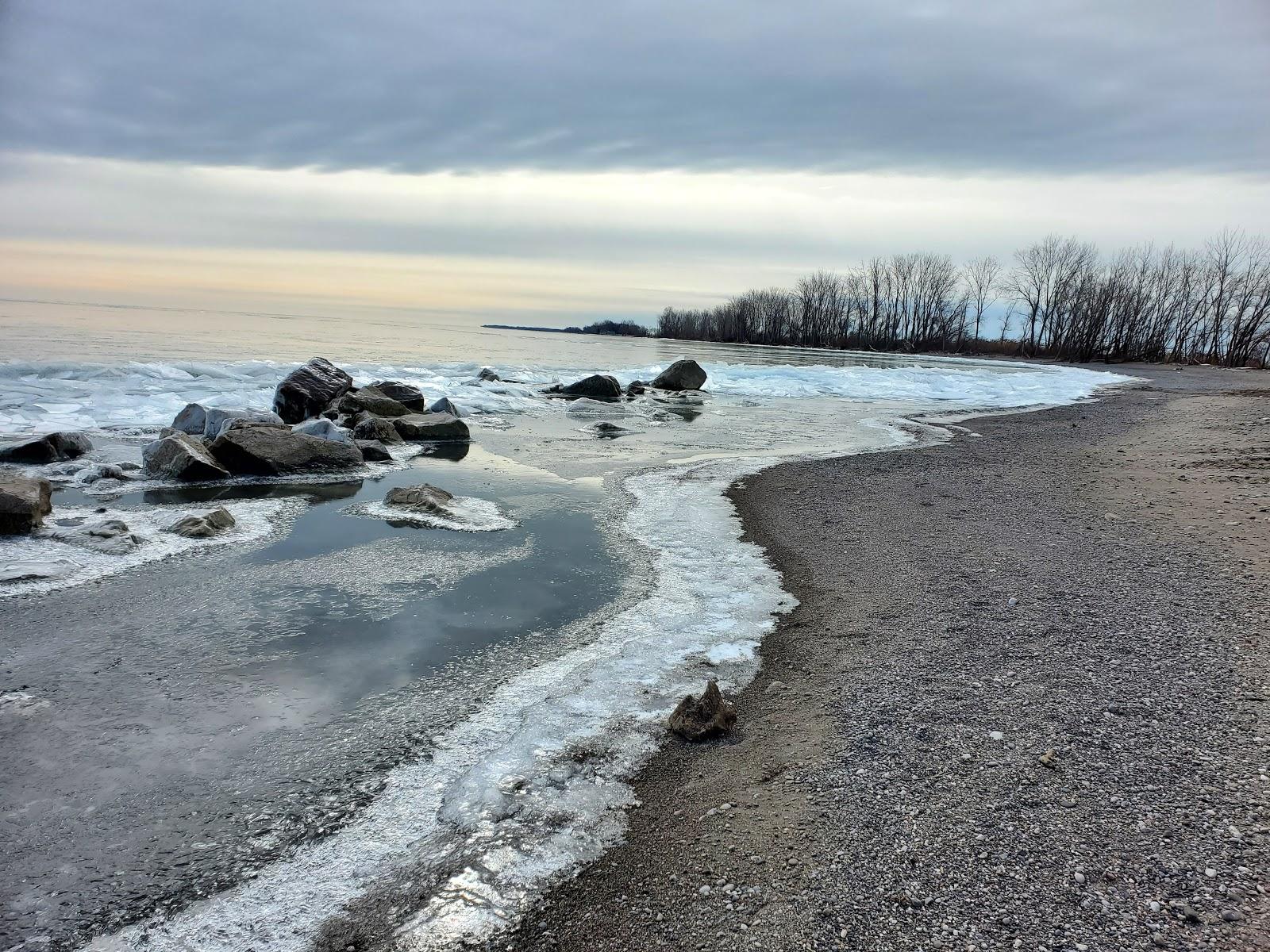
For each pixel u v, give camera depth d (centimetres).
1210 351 6825
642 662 504
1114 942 250
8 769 372
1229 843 295
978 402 2591
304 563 698
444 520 855
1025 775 348
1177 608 548
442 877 302
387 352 4062
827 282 9919
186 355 2902
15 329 3709
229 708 439
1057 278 7569
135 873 304
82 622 552
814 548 754
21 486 772
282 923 278
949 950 251
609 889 292
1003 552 714
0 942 266
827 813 329
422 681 478
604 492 1023
